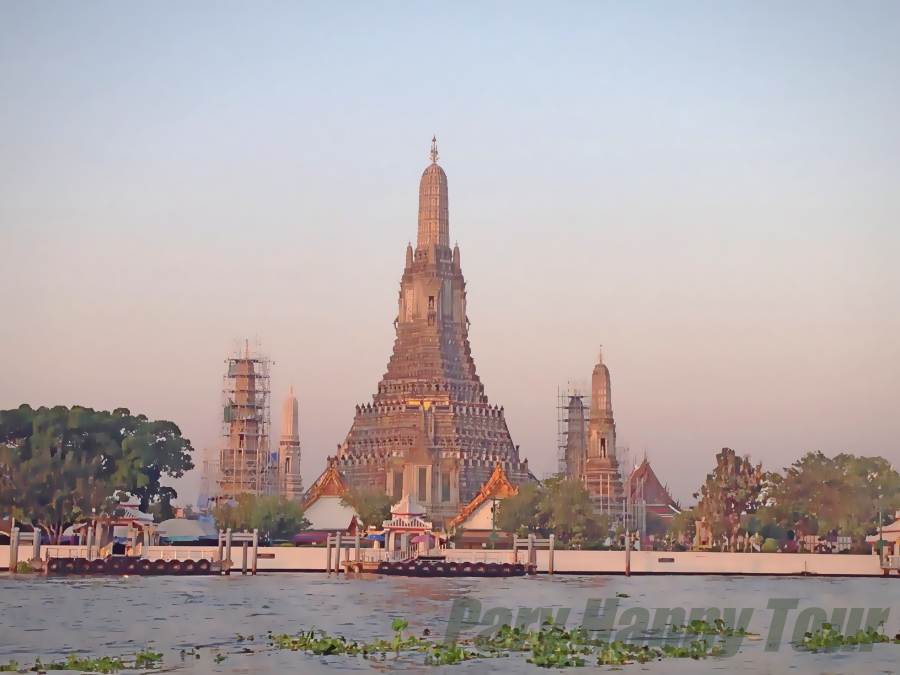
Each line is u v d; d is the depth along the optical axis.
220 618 130.62
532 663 101.19
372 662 101.38
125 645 110.19
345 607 143.25
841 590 179.50
